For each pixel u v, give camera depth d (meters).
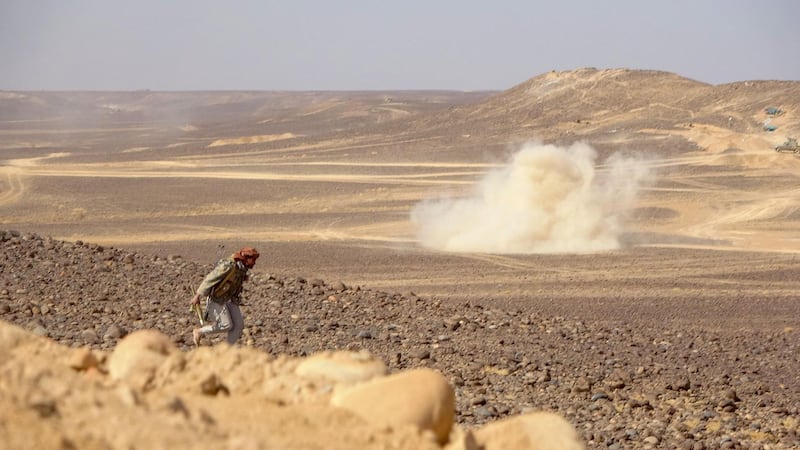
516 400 26.88
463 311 42.78
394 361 30.14
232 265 24.19
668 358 38.06
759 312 67.50
